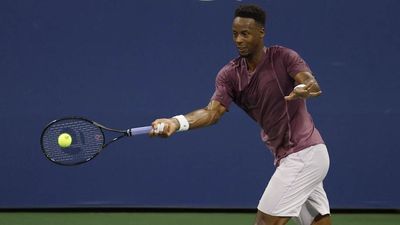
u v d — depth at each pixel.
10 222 21.44
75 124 13.66
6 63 22.36
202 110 13.21
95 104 22.42
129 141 22.64
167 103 22.44
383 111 22.45
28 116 22.52
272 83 12.88
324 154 13.10
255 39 12.76
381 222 21.75
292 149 13.02
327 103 22.44
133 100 22.44
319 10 22.19
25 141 22.61
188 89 22.44
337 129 22.53
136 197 22.81
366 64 22.34
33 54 22.36
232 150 22.69
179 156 22.72
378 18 22.23
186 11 22.27
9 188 22.75
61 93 22.44
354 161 22.62
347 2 22.17
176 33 22.31
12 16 22.27
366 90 22.44
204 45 22.31
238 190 22.75
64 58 22.36
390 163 22.59
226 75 13.31
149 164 22.72
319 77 22.36
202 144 22.70
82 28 22.28
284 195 12.93
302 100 13.15
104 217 22.27
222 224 21.31
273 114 13.05
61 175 22.75
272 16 22.20
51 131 13.74
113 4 22.23
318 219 14.09
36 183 22.75
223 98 13.31
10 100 22.45
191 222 21.58
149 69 22.39
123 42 22.34
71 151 13.72
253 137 22.64
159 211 23.23
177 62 22.36
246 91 13.16
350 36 22.27
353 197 22.70
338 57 22.31
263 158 22.67
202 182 22.78
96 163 22.72
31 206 22.81
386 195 22.67
